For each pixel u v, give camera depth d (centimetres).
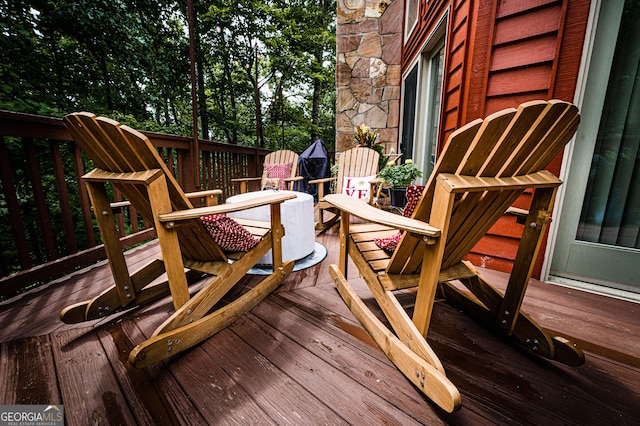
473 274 125
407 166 311
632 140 152
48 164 358
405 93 480
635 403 88
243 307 137
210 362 106
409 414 84
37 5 428
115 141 92
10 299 150
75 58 517
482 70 177
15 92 380
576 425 80
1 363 104
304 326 128
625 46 145
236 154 430
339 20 482
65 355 109
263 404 88
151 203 96
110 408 86
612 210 160
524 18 158
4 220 320
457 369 103
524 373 101
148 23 681
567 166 161
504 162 85
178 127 768
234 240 134
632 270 157
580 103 151
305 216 205
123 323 130
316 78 1014
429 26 342
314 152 454
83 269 190
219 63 946
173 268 106
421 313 97
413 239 99
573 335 122
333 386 95
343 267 153
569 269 174
